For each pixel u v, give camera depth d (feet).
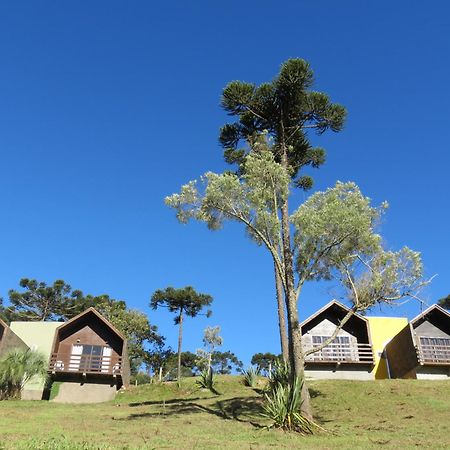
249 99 83.15
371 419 65.41
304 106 82.64
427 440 50.47
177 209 67.77
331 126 84.17
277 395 58.65
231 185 66.18
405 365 116.98
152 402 96.94
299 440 49.98
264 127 85.92
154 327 189.06
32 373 103.30
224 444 46.21
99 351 117.08
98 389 110.52
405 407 71.82
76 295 185.68
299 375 59.88
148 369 196.13
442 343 116.26
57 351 115.55
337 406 75.25
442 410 68.59
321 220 62.39
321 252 64.23
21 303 180.65
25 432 52.85
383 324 131.54
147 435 51.93
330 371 117.29
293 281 65.16
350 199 64.08
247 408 74.02
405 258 62.13
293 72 79.15
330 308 122.52
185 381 117.29
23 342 115.03
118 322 173.58
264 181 69.10
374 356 126.52
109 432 54.19
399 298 61.93
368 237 62.44
